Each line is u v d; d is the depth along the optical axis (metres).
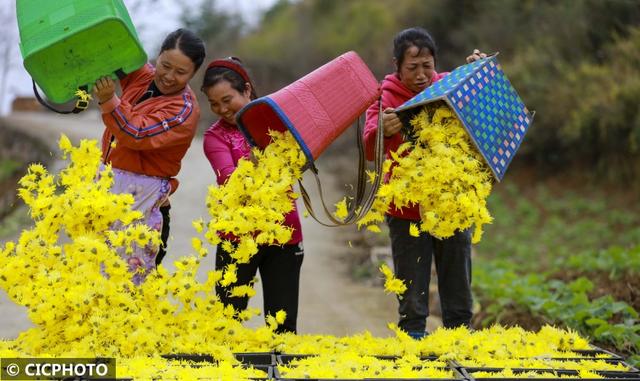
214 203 4.88
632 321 7.37
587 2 21.38
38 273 4.60
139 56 5.00
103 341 4.59
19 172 28.33
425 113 5.06
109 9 4.74
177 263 4.74
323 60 35.47
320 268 12.81
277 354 4.75
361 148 5.23
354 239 15.62
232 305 5.28
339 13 38.06
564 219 18.69
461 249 5.79
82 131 34.12
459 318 5.87
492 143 5.07
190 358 4.57
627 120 18.89
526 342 4.93
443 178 4.84
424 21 29.09
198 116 5.36
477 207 4.82
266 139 5.20
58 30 4.73
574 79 20.30
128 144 5.08
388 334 8.16
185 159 26.61
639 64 19.08
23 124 37.31
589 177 20.94
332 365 4.26
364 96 5.06
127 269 4.85
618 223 17.50
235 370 4.22
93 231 4.80
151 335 4.61
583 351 4.89
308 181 23.47
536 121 21.95
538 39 23.00
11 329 7.99
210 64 5.56
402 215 5.72
